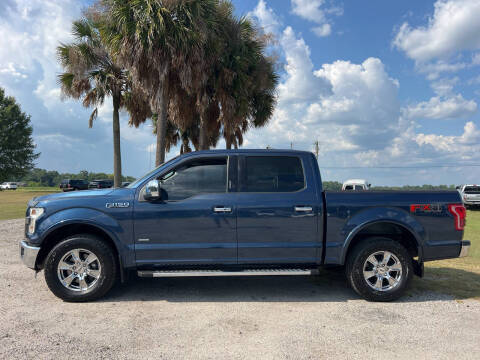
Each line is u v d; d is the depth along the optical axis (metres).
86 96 15.69
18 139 42.88
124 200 4.29
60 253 4.16
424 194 4.48
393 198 4.43
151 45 10.16
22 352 2.89
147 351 2.94
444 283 5.11
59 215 4.23
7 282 4.98
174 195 4.36
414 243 4.53
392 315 3.83
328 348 3.02
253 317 3.75
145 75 11.12
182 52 10.67
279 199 4.37
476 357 2.89
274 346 3.05
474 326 3.53
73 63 14.20
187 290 4.72
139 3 10.23
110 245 4.41
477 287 4.92
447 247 4.42
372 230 4.61
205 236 4.28
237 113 14.34
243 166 4.49
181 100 13.84
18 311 3.86
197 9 10.70
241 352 2.93
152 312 3.88
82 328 3.41
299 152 4.60
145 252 4.25
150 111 16.31
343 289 4.80
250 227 4.30
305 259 4.37
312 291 4.70
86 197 4.33
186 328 3.44
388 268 4.32
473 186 22.09
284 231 4.34
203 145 15.20
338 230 4.36
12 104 43.41
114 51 10.95
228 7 13.46
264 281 5.18
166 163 4.50
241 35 13.97
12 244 7.97
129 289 4.74
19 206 20.17
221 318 3.71
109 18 10.66
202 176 4.46
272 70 15.62
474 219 16.23
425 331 3.40
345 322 3.62
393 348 3.04
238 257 4.31
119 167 16.59
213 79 13.80
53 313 3.81
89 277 4.44
